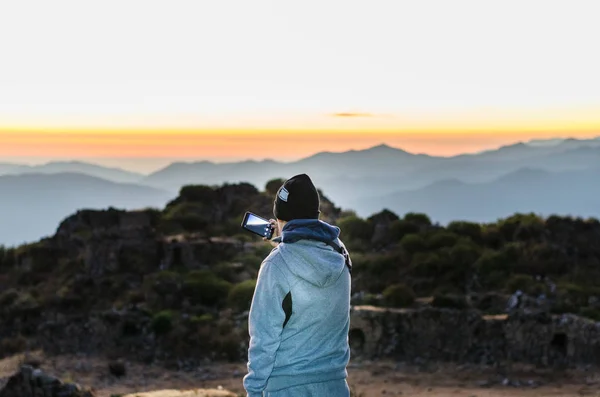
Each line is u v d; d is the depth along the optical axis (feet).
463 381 110.93
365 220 183.42
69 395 75.20
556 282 144.46
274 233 19.66
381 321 126.82
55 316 142.72
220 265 161.07
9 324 144.36
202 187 201.67
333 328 18.19
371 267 155.12
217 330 130.11
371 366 119.96
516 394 102.06
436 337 124.47
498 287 144.46
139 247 166.91
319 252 17.99
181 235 178.50
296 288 17.67
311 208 18.58
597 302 133.90
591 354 115.55
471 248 155.84
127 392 104.78
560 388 104.94
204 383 110.83
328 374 18.03
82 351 128.26
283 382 17.80
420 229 175.01
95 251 165.58
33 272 173.17
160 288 146.72
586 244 159.63
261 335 17.61
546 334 119.75
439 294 134.82
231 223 188.34
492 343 122.21
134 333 130.11
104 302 150.00
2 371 115.85
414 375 114.83
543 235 161.89
